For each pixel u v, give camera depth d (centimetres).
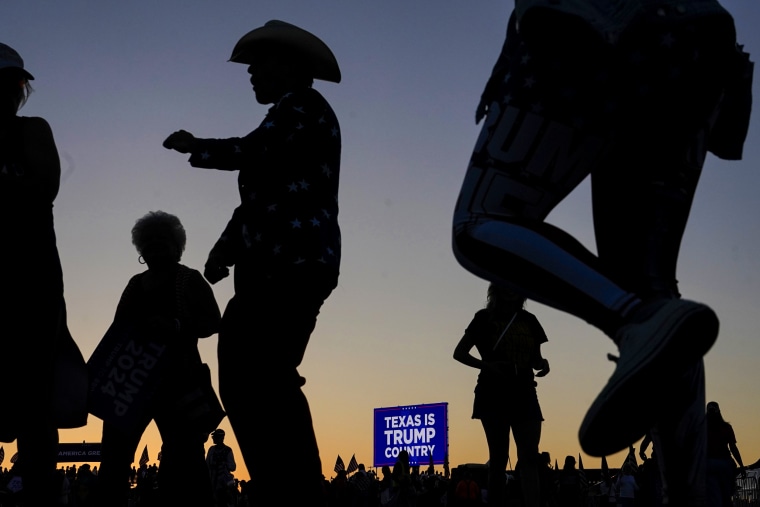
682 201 209
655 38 190
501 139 198
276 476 313
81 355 362
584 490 2439
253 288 327
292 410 319
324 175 341
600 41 190
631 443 184
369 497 2731
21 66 360
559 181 198
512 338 630
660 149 202
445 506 2652
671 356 167
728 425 804
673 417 193
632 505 1906
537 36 193
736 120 224
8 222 343
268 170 334
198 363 508
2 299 337
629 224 210
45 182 351
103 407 476
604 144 196
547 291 186
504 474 630
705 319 164
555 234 189
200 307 511
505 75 212
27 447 341
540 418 629
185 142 325
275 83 359
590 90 192
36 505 339
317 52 359
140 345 487
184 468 498
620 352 174
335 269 338
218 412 506
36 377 339
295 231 328
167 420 498
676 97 193
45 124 364
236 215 348
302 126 338
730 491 794
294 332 325
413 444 4884
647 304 176
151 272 517
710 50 194
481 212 197
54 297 349
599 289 180
